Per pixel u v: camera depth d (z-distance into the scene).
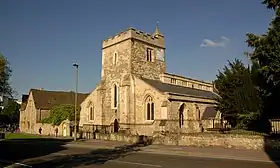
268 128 27.31
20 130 75.75
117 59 45.38
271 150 23.09
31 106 70.19
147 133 39.09
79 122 50.28
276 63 19.42
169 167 16.36
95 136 41.91
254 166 16.64
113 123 44.25
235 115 29.28
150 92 39.56
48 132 58.53
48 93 72.81
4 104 29.25
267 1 19.48
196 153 22.92
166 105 37.12
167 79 47.69
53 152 25.73
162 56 48.75
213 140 27.11
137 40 44.50
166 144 30.97
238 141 25.42
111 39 46.75
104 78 47.31
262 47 20.16
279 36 19.12
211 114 42.16
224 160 19.39
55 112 57.47
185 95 40.44
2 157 22.03
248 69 28.28
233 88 30.22
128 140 35.84
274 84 22.08
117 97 44.38
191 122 40.81
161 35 49.03
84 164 17.97
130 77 42.44
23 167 16.84
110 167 16.61
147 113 39.91
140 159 20.16
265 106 25.78
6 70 29.00
